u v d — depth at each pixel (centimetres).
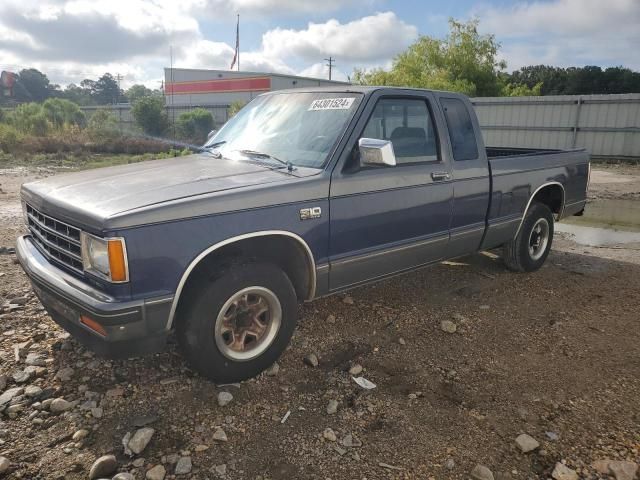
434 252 450
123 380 336
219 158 414
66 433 285
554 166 576
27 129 2783
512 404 324
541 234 589
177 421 298
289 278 378
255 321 337
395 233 409
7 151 2169
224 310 316
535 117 2300
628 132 2092
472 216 479
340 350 392
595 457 275
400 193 405
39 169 1648
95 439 281
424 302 492
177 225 292
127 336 284
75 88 14150
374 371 362
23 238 389
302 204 344
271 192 330
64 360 359
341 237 372
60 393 321
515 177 519
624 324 449
